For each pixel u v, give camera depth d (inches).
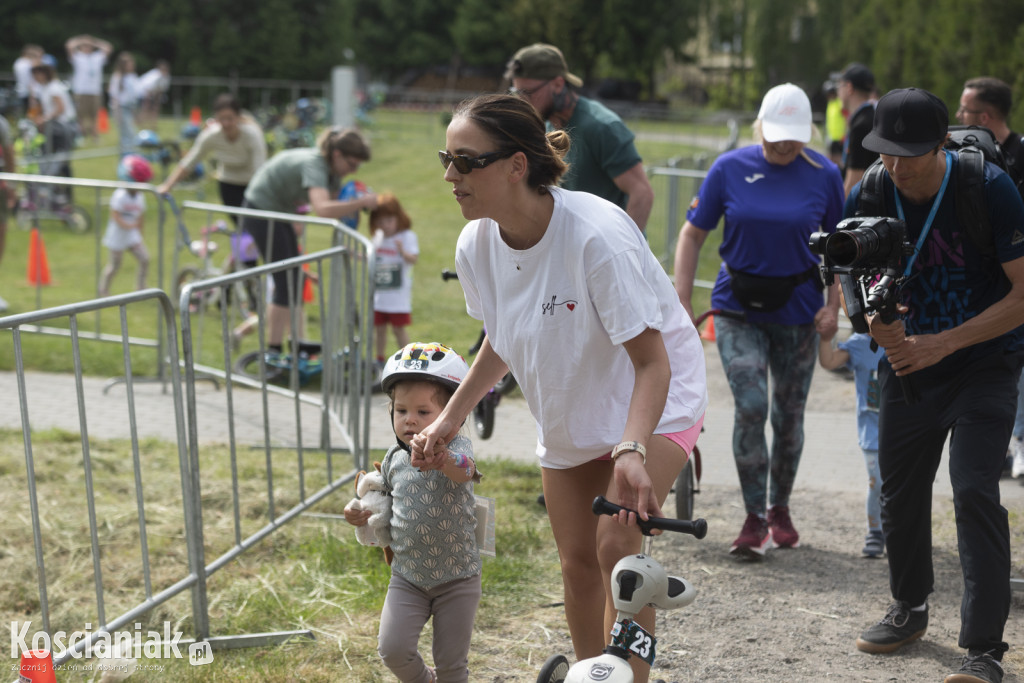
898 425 179.6
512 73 247.9
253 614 210.5
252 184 386.0
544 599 216.4
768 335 238.8
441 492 159.3
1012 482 285.4
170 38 1953.7
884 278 160.6
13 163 483.2
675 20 2156.7
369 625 206.2
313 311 505.4
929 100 165.5
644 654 125.9
